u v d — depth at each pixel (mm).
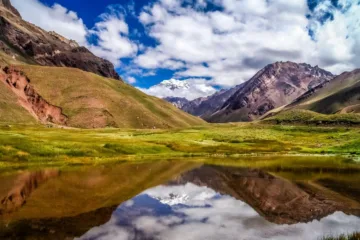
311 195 33969
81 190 35312
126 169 54562
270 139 133750
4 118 177625
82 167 55750
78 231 20859
